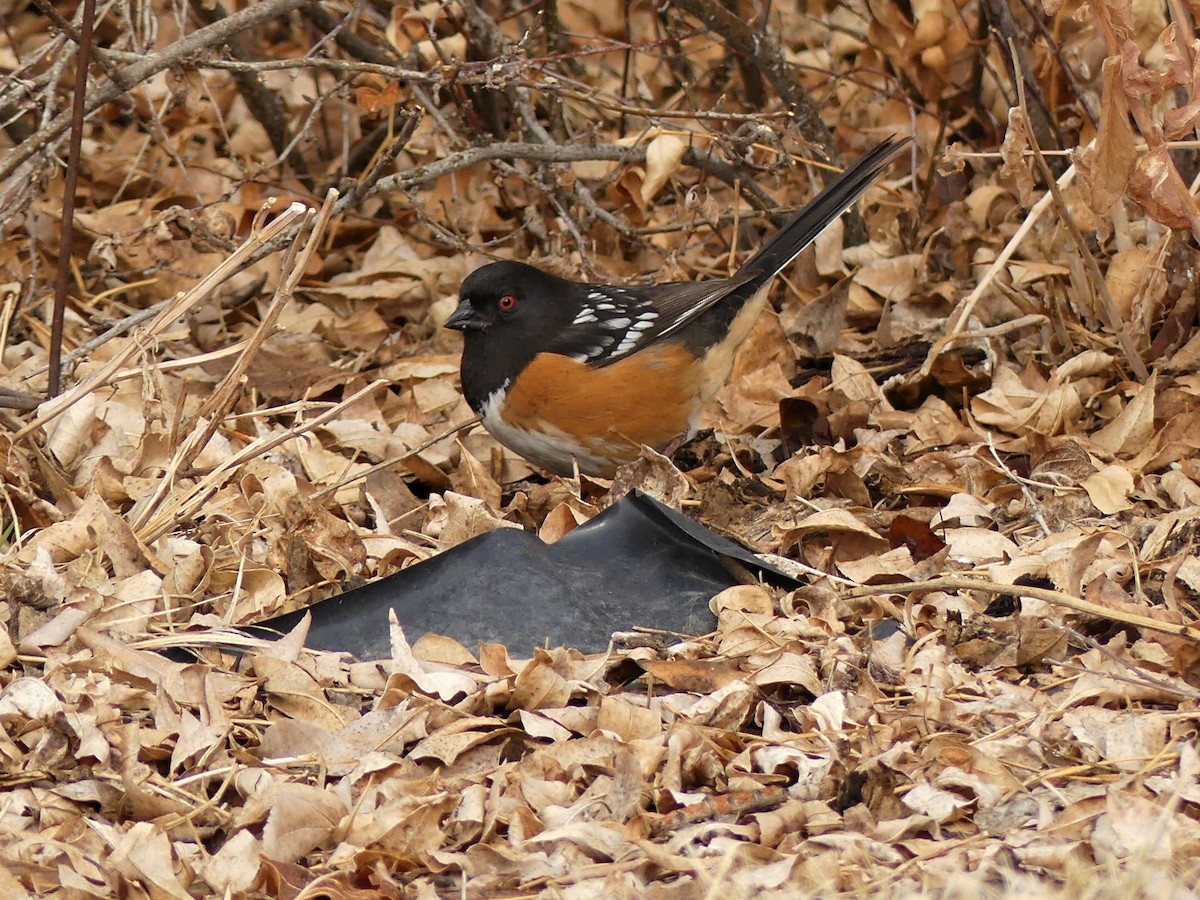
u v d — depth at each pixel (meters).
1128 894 4.32
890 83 12.09
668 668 6.16
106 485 8.09
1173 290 9.39
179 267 11.30
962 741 5.59
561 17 12.96
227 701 6.15
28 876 4.98
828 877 4.75
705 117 9.88
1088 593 6.58
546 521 7.82
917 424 9.16
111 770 5.70
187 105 12.11
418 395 10.22
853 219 11.73
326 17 11.59
